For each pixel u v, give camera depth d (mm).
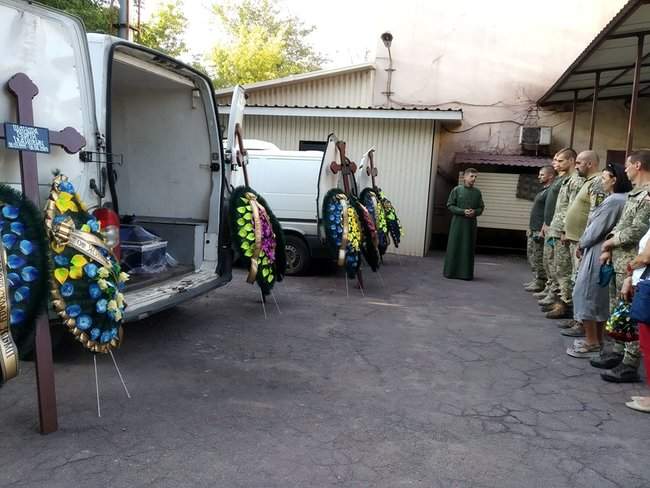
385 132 11602
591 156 5605
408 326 5863
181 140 5660
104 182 3816
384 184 11695
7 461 2826
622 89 11281
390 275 9078
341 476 2816
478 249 13516
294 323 5715
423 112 11141
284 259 6230
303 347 4938
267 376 4195
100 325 3357
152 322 5512
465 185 9000
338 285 7906
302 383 4082
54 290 3131
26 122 3088
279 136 12055
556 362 4859
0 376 2773
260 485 2701
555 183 6992
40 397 3086
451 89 13219
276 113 11625
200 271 5559
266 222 5855
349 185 8031
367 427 3396
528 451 3180
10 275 2877
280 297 6914
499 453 3141
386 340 5289
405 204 11641
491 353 5051
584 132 12688
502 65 13000
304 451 3057
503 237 13500
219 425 3330
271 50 28547
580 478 2904
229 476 2766
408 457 3045
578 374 4555
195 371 4227
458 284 8617
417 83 13273
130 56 4379
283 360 4570
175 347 4773
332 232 7004
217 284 5422
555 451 3193
